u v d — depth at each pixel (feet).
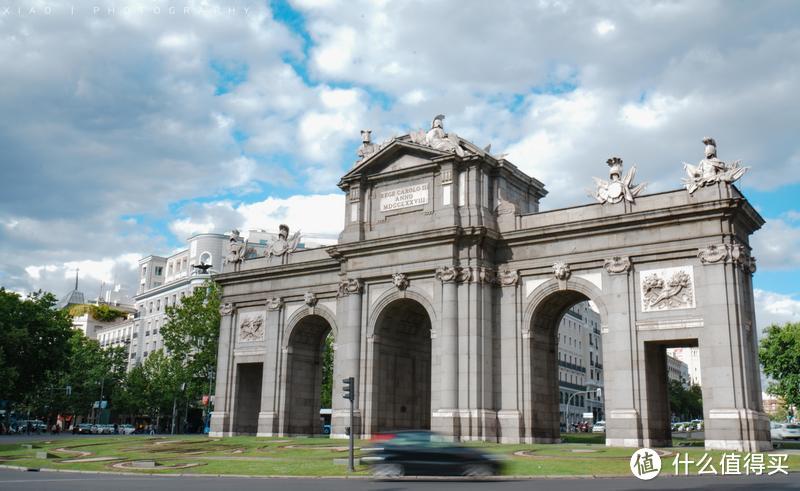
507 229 184.55
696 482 90.33
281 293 223.71
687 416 585.22
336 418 192.95
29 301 285.23
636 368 161.89
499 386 178.60
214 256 461.37
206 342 324.60
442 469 99.71
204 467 122.01
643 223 165.89
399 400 197.57
